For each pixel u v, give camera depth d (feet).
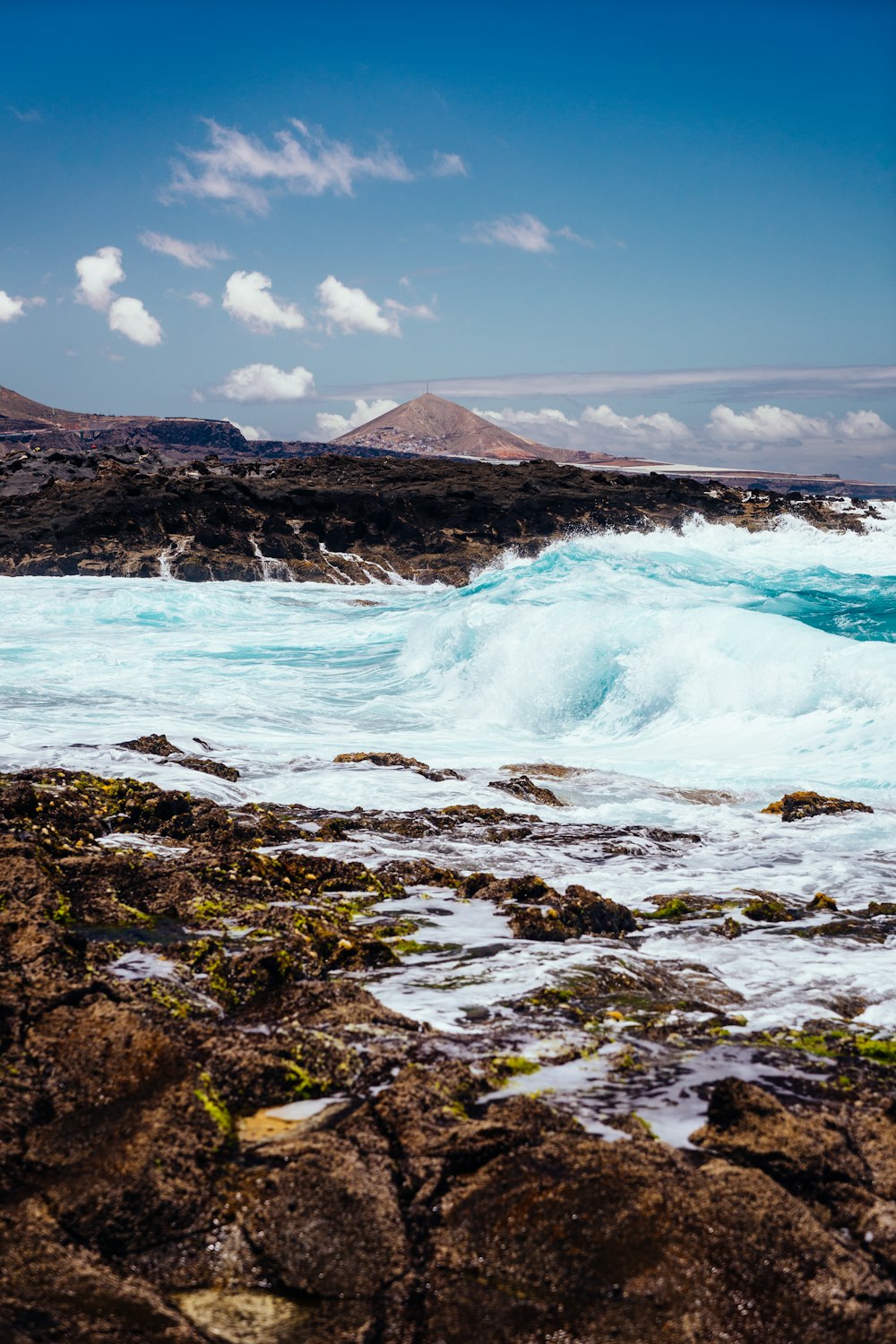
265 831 31.19
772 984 20.22
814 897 27.09
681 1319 9.78
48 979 15.66
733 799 40.52
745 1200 11.16
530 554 153.38
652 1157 11.89
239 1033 14.70
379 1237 10.78
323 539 153.38
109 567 142.61
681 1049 16.11
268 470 193.77
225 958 17.85
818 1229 10.84
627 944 22.59
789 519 175.22
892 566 141.18
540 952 21.04
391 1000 17.94
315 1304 10.01
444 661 71.26
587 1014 17.49
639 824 36.19
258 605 114.11
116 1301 9.73
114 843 27.27
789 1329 9.75
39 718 51.85
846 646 53.78
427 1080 14.02
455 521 159.43
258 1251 10.62
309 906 23.45
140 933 19.86
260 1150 12.17
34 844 23.03
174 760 41.19
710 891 27.84
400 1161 12.11
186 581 139.54
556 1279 10.26
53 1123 12.49
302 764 43.57
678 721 56.44
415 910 24.47
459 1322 9.77
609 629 62.39
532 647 63.26
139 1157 11.58
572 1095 14.17
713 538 166.81
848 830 34.88
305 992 17.08
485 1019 17.08
